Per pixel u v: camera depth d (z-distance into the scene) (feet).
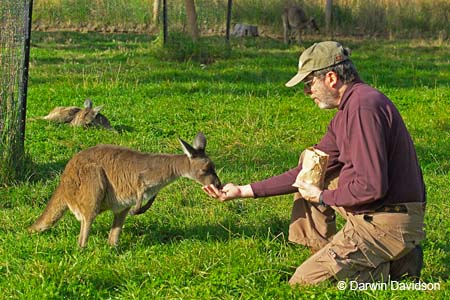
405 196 16.14
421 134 35.09
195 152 19.20
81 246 19.34
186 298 16.15
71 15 70.59
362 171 15.62
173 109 37.78
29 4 25.34
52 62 50.75
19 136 25.81
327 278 16.55
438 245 20.35
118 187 19.19
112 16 70.64
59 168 27.61
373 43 66.03
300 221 18.31
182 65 50.78
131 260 18.49
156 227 21.48
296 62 53.16
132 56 53.62
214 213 22.63
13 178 25.52
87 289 16.60
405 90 44.70
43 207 23.43
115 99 39.81
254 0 72.74
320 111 38.60
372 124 15.64
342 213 17.08
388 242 16.21
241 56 55.42
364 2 73.51
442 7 73.67
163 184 19.30
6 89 25.44
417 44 65.72
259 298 16.06
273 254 19.06
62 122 34.24
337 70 16.19
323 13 73.15
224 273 17.28
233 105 39.22
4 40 25.36
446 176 28.17
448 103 41.55
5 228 21.25
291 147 32.01
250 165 29.01
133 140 31.94
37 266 17.54
